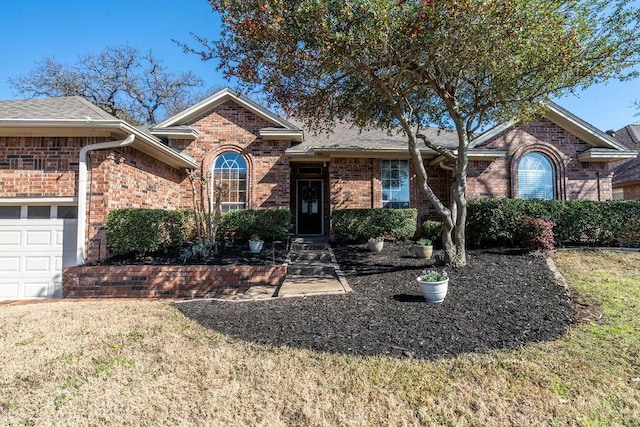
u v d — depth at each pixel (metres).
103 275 7.88
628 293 6.13
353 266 9.14
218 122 13.05
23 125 7.71
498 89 7.48
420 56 6.98
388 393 3.33
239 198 12.91
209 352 4.17
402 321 5.10
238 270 8.30
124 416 3.00
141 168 9.89
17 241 8.26
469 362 3.90
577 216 9.94
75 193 8.24
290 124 12.72
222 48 6.82
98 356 4.06
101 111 8.70
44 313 5.83
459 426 2.89
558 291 6.27
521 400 3.24
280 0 5.70
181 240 10.41
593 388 3.43
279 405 3.16
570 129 13.15
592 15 6.78
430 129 15.28
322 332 4.77
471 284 6.77
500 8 5.69
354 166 13.03
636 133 19.67
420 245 9.64
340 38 5.92
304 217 15.12
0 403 3.16
